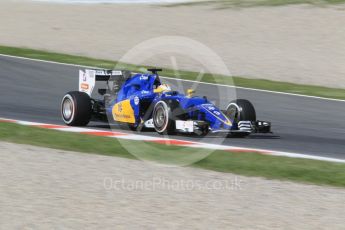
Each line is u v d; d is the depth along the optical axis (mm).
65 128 40781
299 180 30109
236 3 115250
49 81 61594
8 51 76750
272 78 68625
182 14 108188
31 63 70188
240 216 23812
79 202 24688
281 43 87375
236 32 94250
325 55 80688
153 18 105500
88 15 109562
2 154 32188
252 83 64812
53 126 41344
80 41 87750
